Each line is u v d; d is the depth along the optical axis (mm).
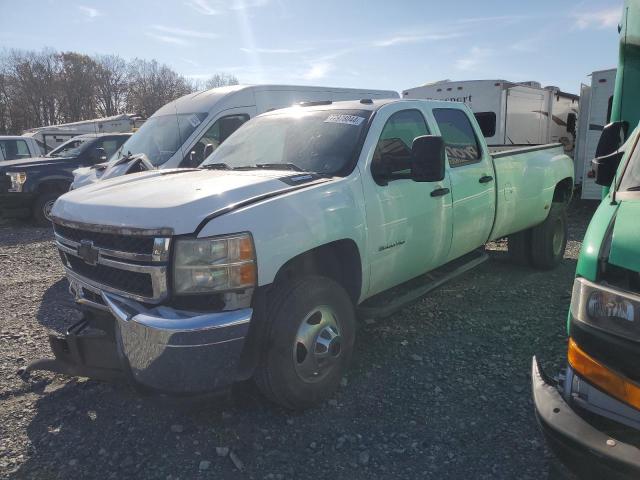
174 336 2744
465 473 2805
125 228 2939
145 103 70688
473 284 6039
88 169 8164
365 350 4289
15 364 4160
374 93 11312
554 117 15953
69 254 3531
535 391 2449
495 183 5234
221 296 2869
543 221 6320
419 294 4395
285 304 3146
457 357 4137
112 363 3324
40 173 11172
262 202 3082
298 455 2988
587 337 2191
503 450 2977
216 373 2844
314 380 3352
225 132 8289
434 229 4410
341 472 2842
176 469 2889
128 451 3045
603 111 11328
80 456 3006
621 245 2139
